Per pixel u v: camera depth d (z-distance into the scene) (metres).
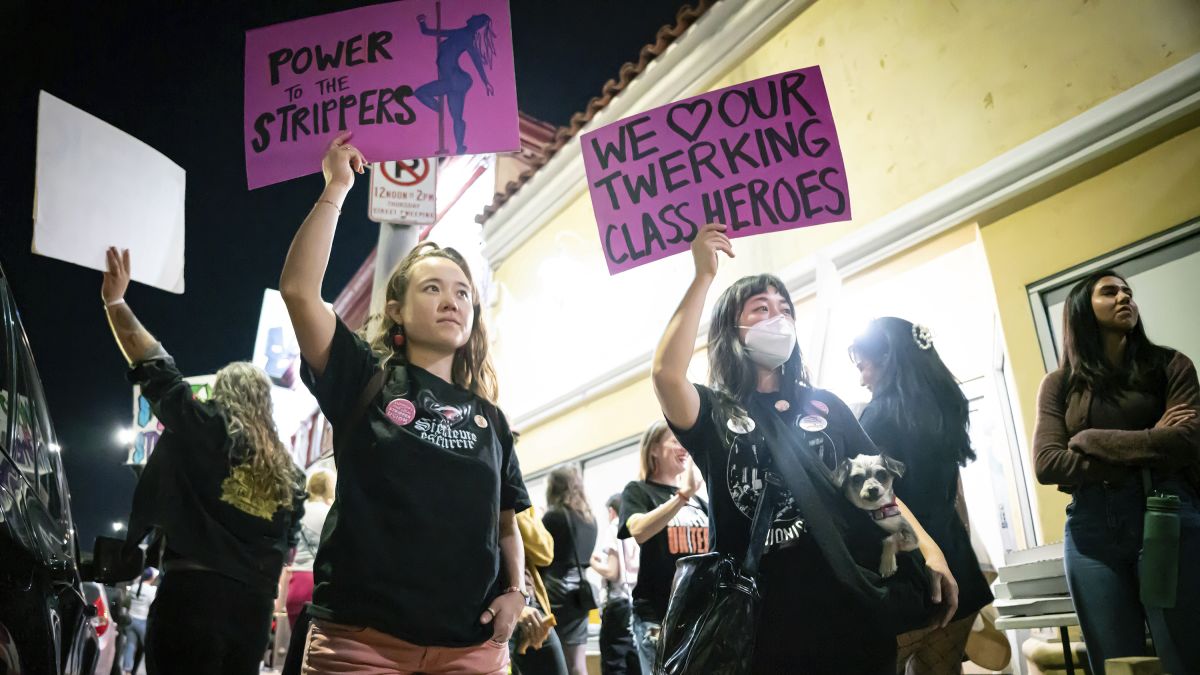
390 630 2.30
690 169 3.44
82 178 3.97
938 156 5.84
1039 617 3.50
